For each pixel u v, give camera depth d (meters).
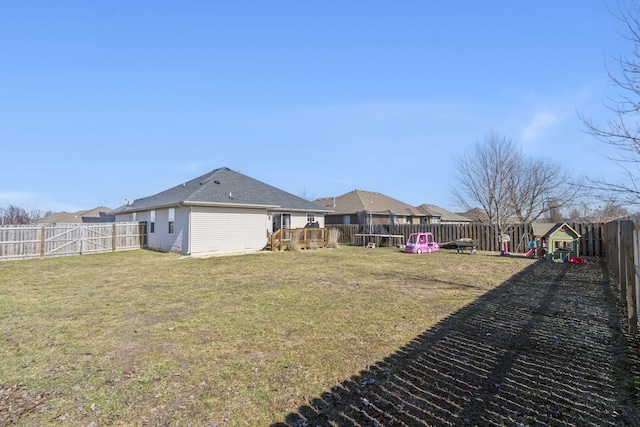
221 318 5.48
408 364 3.69
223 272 10.30
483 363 3.69
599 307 5.99
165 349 4.19
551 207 20.67
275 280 8.91
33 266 11.71
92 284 8.49
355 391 3.13
